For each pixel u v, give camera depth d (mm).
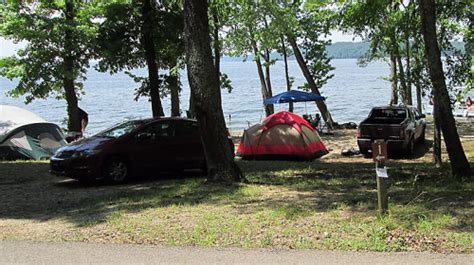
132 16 17062
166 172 13195
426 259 4984
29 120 18578
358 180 10672
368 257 5102
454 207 6930
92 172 11102
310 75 29594
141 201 8609
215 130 9797
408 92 23969
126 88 93312
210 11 20531
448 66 14086
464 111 32375
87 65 21188
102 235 6238
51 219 7387
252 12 23922
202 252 5438
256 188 9289
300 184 9891
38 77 20984
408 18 14508
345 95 62375
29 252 5609
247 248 5531
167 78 18688
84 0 21641
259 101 55500
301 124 17688
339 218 6543
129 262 5180
